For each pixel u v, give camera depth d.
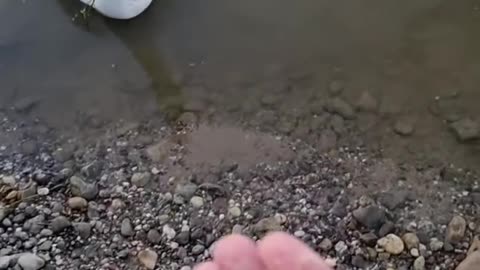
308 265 0.22
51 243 0.37
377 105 0.42
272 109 0.43
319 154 0.41
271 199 0.39
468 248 0.37
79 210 0.38
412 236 0.37
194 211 0.38
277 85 0.43
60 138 0.42
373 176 0.40
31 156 0.41
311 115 0.42
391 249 0.37
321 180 0.40
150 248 0.37
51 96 0.43
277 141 0.41
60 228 0.38
